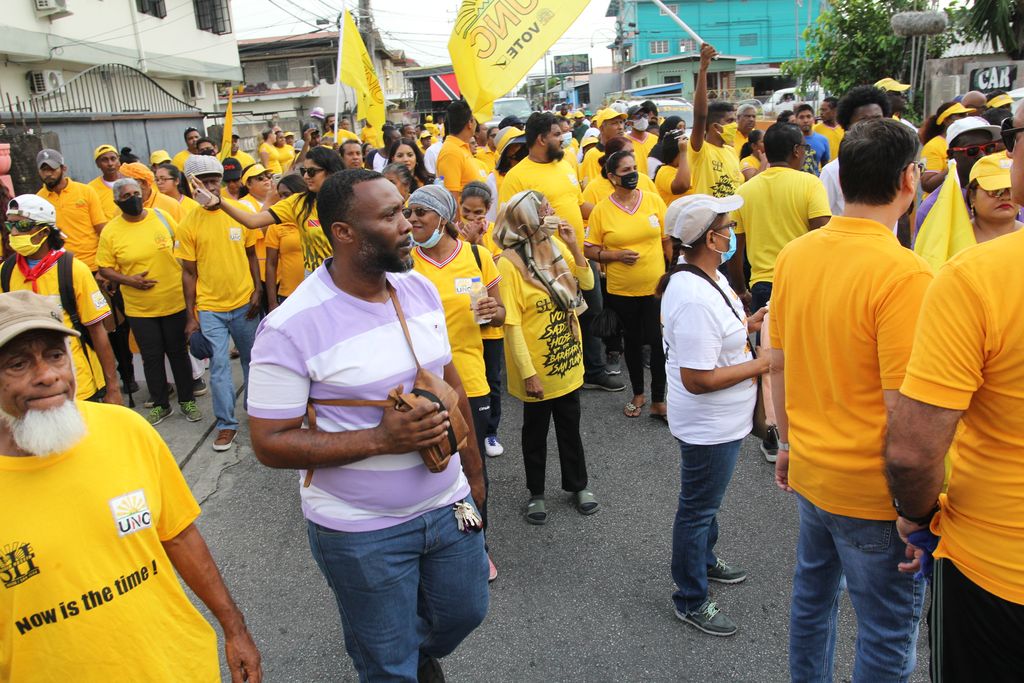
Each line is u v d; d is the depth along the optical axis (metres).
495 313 4.11
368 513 2.54
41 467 1.91
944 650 2.13
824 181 5.99
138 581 2.03
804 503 2.70
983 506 1.96
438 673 3.02
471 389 4.13
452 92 26.14
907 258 2.31
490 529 4.61
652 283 5.93
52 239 4.48
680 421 3.41
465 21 6.25
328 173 5.41
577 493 4.77
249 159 11.47
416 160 7.88
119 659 1.98
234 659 2.32
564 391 4.51
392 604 2.62
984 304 1.86
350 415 2.49
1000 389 1.89
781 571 4.02
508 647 3.56
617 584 4.00
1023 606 1.92
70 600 1.92
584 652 3.50
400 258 2.43
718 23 56.50
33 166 10.04
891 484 2.09
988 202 3.32
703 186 6.92
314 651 3.61
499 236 4.38
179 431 6.40
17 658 1.91
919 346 1.99
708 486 3.41
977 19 15.24
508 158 7.34
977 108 8.16
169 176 8.36
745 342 3.34
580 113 17.92
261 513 4.98
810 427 2.57
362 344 2.47
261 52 42.16
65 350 1.96
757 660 3.39
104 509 1.97
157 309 6.39
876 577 2.48
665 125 8.55
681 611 3.65
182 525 2.22
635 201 5.98
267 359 2.40
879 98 6.37
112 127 16.27
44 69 16.89
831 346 2.43
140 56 20.61
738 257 6.01
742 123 9.67
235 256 6.11
